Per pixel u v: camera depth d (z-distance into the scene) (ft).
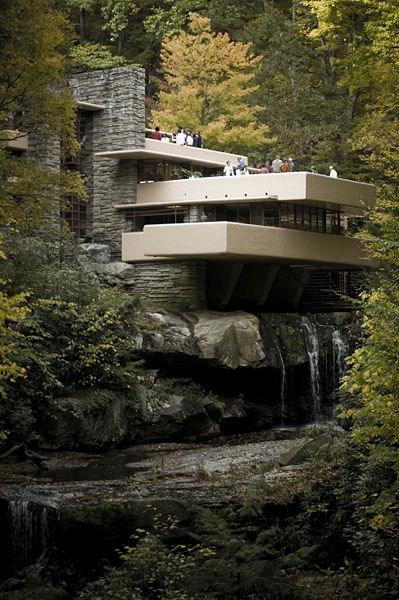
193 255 123.95
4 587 54.49
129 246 132.67
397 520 52.60
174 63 170.60
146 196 135.74
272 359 116.67
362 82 139.44
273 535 59.57
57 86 91.40
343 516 61.36
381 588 49.24
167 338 109.81
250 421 115.03
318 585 52.42
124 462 87.71
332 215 141.79
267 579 48.19
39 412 90.89
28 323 86.89
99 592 51.08
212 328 114.21
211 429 106.11
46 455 89.56
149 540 55.06
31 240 103.76
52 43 83.82
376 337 49.01
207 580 48.26
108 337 99.81
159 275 130.41
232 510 60.13
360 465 61.57
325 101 181.16
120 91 136.56
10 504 64.85
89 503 64.44
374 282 106.42
